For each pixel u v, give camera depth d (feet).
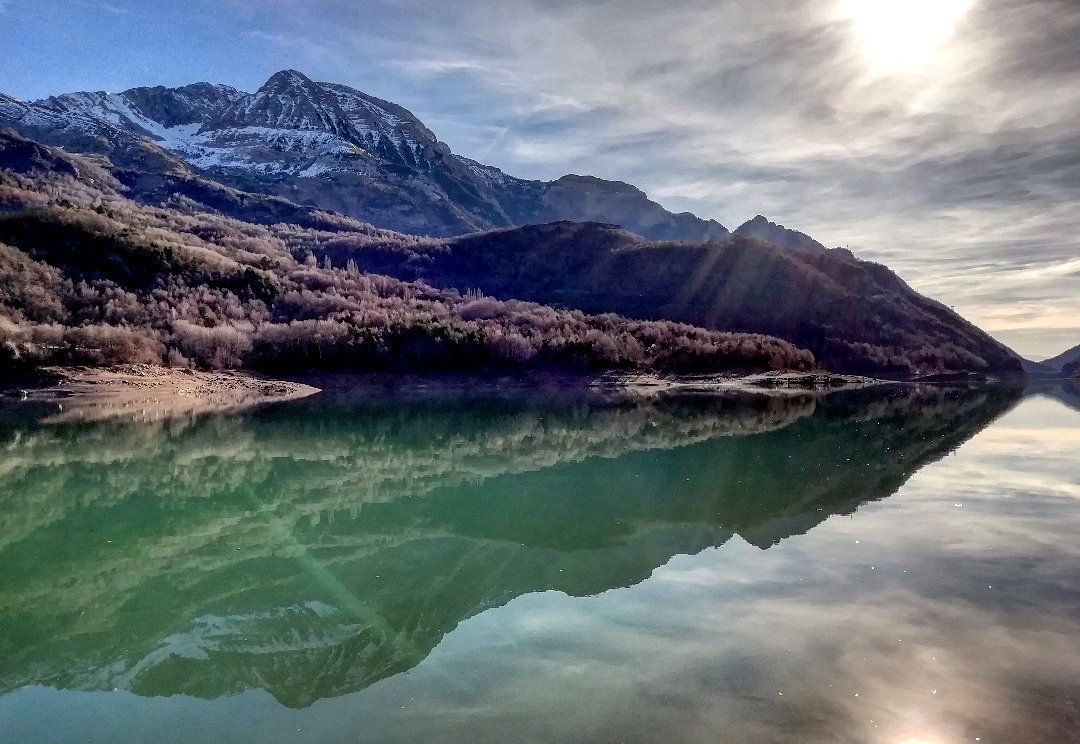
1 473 90.12
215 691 30.58
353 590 44.29
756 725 25.76
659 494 72.79
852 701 27.32
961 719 25.99
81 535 60.70
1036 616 35.22
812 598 38.47
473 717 26.86
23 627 39.17
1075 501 62.95
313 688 30.37
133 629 38.58
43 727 27.89
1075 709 26.55
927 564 44.09
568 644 33.30
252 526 63.46
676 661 30.99
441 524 62.39
